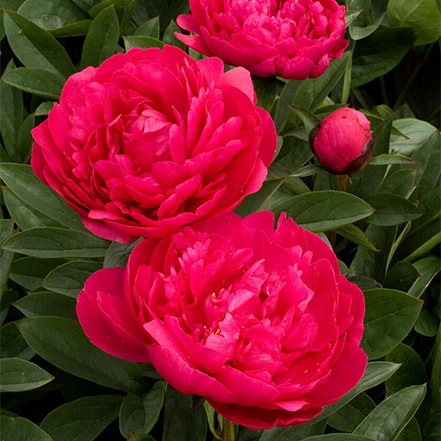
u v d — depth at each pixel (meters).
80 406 0.92
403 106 1.17
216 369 0.78
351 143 0.92
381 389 0.99
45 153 0.84
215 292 0.82
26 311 0.95
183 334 0.78
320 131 0.93
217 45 0.93
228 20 0.94
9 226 0.97
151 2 1.15
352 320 0.80
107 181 0.83
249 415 0.79
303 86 1.05
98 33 1.06
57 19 1.11
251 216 0.84
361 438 0.87
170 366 0.77
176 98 0.85
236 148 0.83
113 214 0.83
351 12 1.05
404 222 1.02
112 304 0.81
